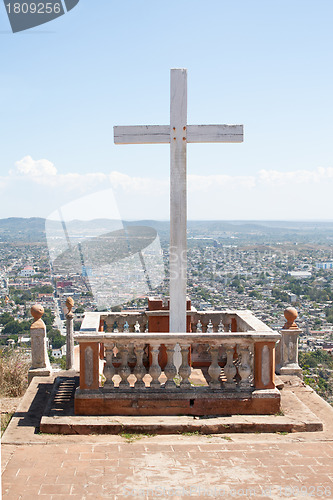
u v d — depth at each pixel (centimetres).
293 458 496
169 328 736
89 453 504
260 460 491
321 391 934
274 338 596
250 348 617
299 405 625
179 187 709
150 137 712
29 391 695
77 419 570
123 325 779
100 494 427
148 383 679
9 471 466
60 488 436
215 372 600
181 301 709
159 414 589
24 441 533
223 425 561
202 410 591
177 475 459
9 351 943
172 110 708
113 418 574
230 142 714
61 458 493
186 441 536
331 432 565
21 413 614
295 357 781
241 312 778
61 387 685
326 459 494
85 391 589
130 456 498
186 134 711
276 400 595
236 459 492
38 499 418
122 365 599
